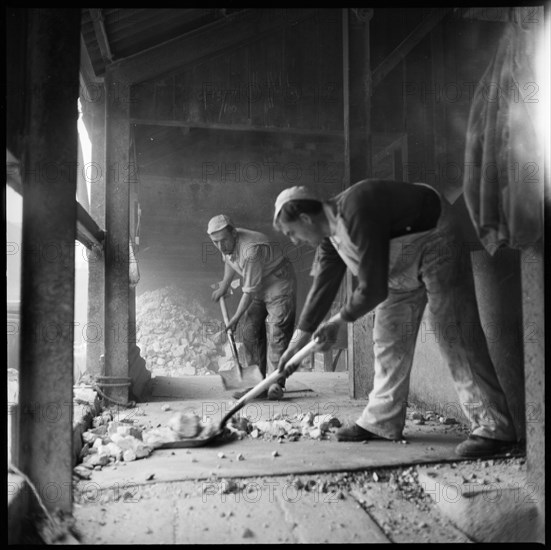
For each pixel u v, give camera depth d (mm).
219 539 2123
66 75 2273
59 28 2273
